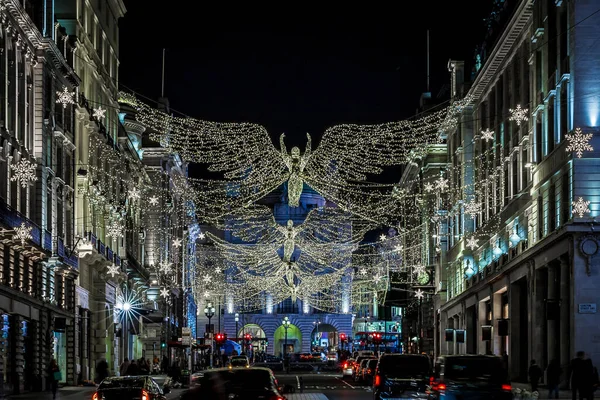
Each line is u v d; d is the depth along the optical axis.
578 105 47.38
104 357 65.31
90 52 65.69
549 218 52.50
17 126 47.91
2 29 45.00
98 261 64.06
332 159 71.38
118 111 78.69
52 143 53.28
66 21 60.78
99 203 66.62
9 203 45.56
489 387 28.84
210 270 148.38
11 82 46.97
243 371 22.62
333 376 90.38
